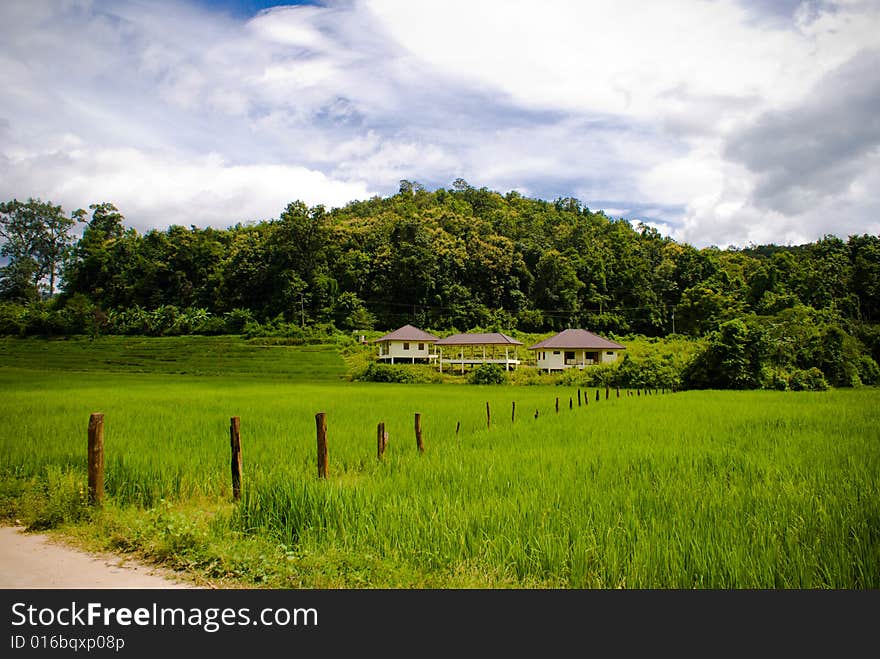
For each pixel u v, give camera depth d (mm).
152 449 12336
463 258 100938
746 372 40125
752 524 6926
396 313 96312
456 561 6316
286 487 7922
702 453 11656
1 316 82062
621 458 11203
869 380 47188
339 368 60250
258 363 62531
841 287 81000
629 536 6625
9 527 7941
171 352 68812
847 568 5738
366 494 8000
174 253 99188
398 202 148750
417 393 33656
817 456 11109
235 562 6465
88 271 98625
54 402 23641
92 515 8031
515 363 63812
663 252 121438
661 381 42844
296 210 97000
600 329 94062
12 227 109312
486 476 9617
